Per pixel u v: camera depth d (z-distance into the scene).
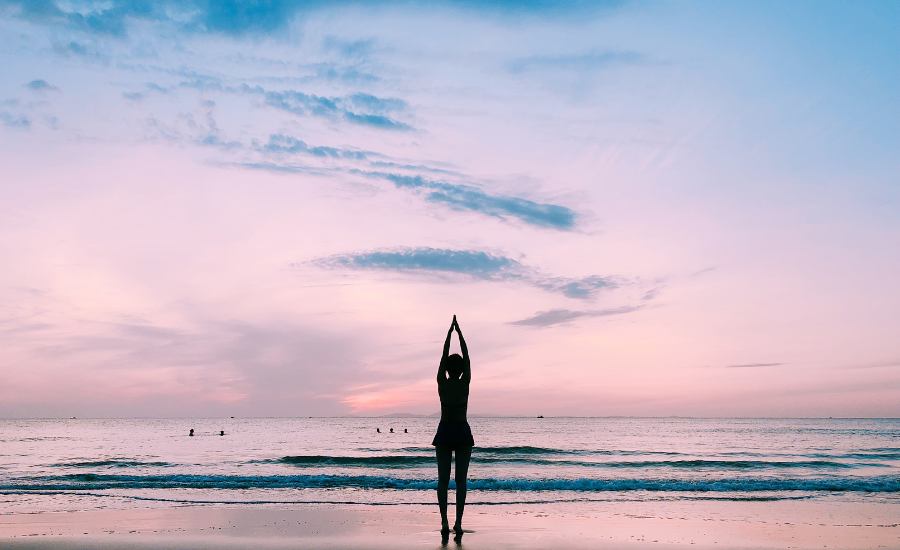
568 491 16.58
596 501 14.31
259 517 10.62
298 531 8.91
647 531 9.03
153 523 9.92
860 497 15.33
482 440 60.38
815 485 17.41
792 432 81.75
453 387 7.50
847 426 119.88
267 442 57.75
